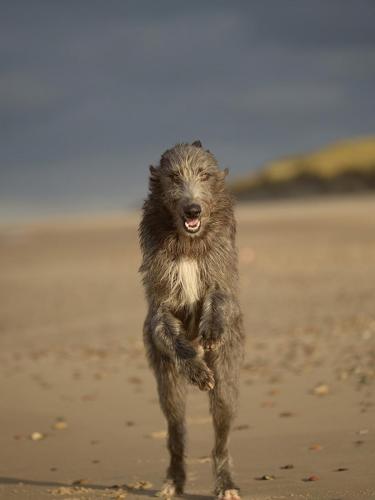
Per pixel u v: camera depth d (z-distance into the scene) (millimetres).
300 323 22578
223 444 9742
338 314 23500
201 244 9977
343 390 14766
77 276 38969
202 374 9227
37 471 11562
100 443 12891
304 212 76938
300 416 13336
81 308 29469
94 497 9945
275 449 11617
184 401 9938
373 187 129750
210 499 9641
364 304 24922
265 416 13531
